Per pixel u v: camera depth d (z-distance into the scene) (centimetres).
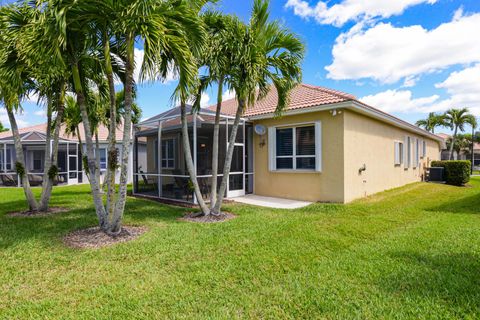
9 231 588
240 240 525
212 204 755
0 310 297
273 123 1067
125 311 293
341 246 495
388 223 656
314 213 773
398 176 1391
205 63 641
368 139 1068
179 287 344
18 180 1762
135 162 1237
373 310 291
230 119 1052
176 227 623
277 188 1071
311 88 1145
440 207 866
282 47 681
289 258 436
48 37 422
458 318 277
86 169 1131
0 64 542
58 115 817
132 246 490
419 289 333
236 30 619
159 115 1272
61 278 369
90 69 652
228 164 741
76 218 713
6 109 771
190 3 532
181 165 1245
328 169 930
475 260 423
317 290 334
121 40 548
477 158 4419
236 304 305
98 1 440
